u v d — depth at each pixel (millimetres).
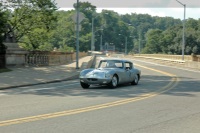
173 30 162500
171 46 147625
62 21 120062
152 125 8758
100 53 143625
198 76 27797
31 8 37469
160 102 12859
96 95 14953
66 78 23547
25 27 39000
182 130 8234
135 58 90562
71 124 8750
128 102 12734
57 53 40344
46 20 38656
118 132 7938
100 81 17531
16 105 11914
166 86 19234
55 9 38812
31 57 33844
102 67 18906
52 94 15391
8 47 30891
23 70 28000
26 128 8234
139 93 15734
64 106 11695
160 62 60219
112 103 12445
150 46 168000
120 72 18484
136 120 9375
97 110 10930
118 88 18109
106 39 185625
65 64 39281
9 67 30312
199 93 15969
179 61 48875
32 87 18703
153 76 27250
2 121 9008
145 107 11641
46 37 42031
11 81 20438
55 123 8852
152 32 170750
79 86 19281
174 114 10375
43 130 8039
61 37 118562
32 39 41469
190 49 134500
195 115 10242
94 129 8203
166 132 8008
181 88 18219
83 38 131125
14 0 36344
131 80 19656
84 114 10203
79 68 31828
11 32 32531
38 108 11250
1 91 16734
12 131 7914
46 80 21719
